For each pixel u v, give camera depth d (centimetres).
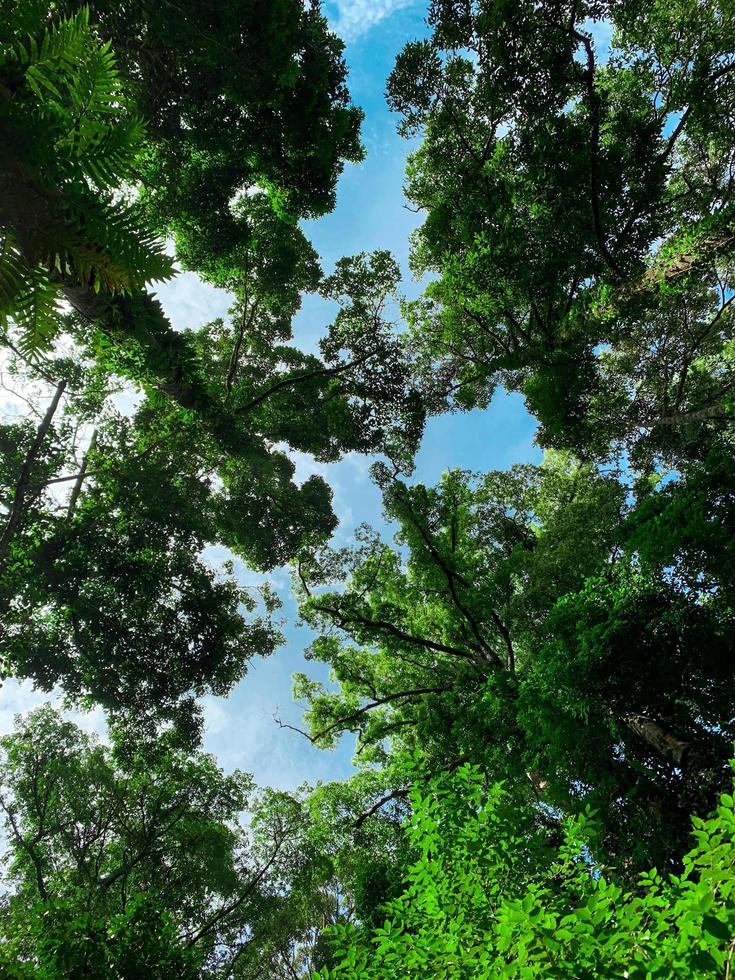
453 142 1502
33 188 359
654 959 264
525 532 1989
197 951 889
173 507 1543
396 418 1936
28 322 384
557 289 1588
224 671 1578
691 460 1703
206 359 2020
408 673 2009
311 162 1376
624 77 1380
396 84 1382
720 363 1816
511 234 1392
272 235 1778
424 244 1780
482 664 1736
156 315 1152
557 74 1205
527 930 296
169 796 1616
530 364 1639
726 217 983
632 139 1320
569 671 907
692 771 823
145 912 830
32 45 361
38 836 1473
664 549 872
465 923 385
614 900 313
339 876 1889
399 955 379
